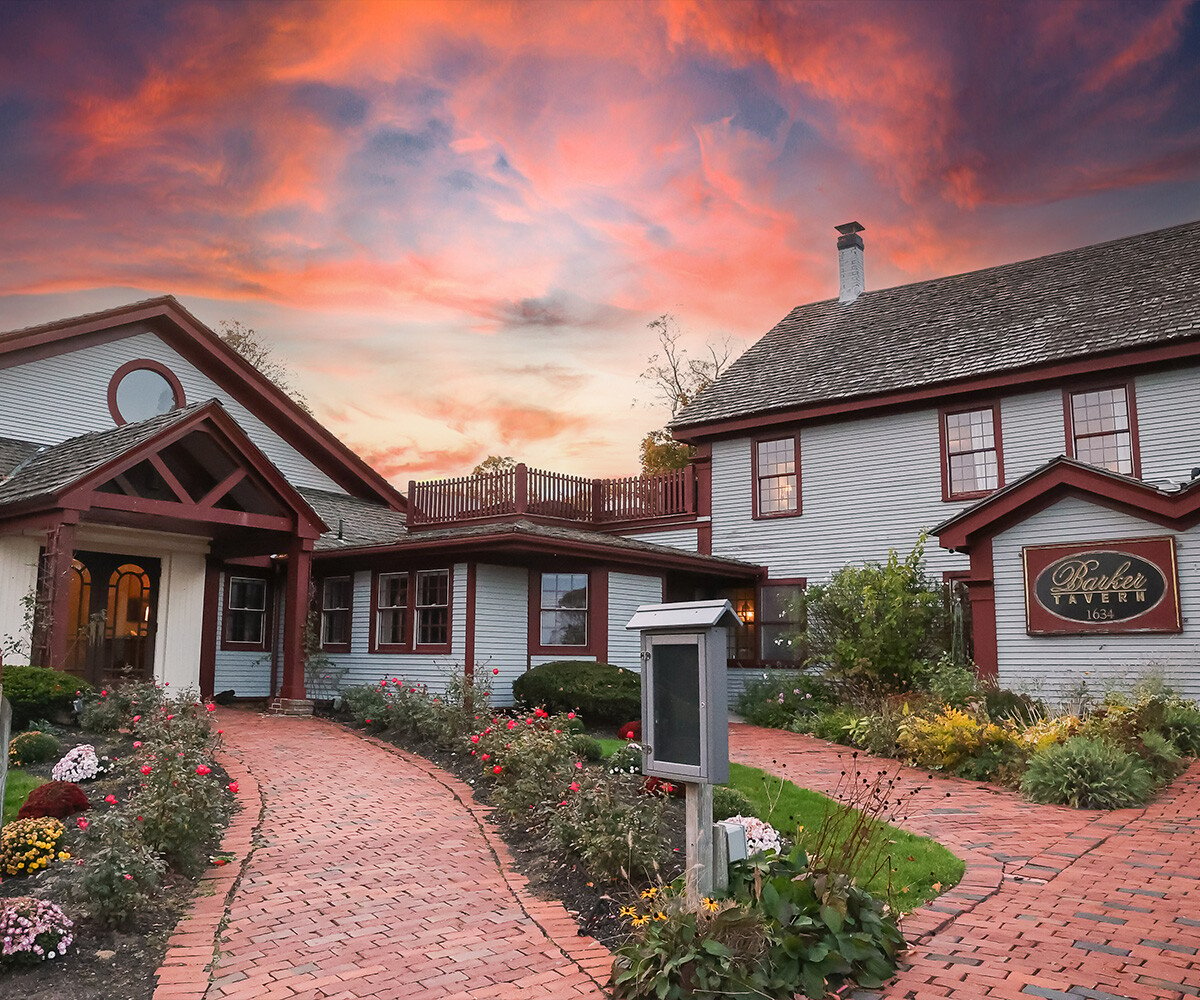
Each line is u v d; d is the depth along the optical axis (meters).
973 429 17.14
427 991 4.76
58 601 12.09
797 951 4.75
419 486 20.12
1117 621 12.96
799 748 12.95
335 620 18.08
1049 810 8.84
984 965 4.95
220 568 17.30
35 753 9.55
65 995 4.70
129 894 5.50
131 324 17.03
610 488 21.36
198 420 13.79
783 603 18.83
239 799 8.79
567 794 7.61
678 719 5.34
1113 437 15.62
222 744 11.01
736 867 5.35
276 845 7.41
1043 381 16.17
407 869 6.88
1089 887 6.29
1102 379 15.69
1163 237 18.38
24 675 11.12
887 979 4.79
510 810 8.14
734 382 21.14
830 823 7.68
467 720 11.97
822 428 18.89
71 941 5.18
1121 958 4.99
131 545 15.77
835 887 5.18
